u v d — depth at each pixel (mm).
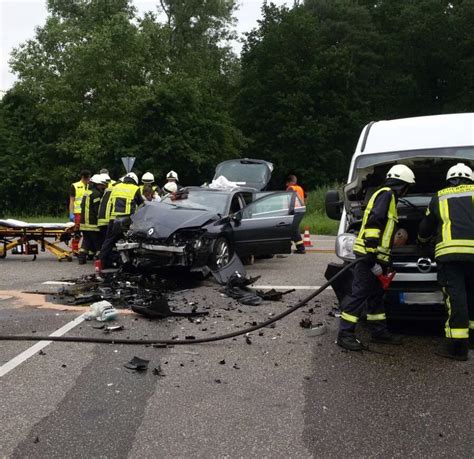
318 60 46531
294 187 15695
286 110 45156
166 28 44219
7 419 4043
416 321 6703
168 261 8758
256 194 11781
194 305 7480
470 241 5145
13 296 8156
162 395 4488
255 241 10508
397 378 4848
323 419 4051
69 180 40438
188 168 37281
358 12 53062
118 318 6879
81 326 6496
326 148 45125
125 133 36406
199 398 4434
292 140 44594
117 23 40188
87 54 38719
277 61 46750
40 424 3967
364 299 5605
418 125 7535
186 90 36938
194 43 50531
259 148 45625
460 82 50812
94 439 3752
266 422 4004
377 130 7715
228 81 51969
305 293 8516
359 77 51219
